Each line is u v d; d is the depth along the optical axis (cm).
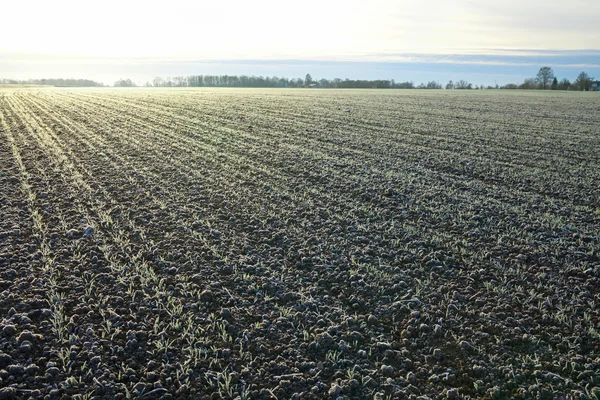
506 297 632
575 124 2616
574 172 1405
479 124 2561
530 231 884
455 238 836
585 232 879
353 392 458
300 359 504
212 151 1603
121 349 504
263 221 905
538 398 448
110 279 656
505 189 1194
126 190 1095
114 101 3975
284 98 4650
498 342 532
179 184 1162
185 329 547
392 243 809
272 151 1628
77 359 488
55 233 804
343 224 905
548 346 526
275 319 575
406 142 1895
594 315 588
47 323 544
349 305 616
